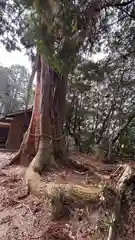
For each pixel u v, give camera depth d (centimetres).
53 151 551
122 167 342
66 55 348
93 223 258
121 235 227
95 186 330
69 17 324
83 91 1066
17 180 464
